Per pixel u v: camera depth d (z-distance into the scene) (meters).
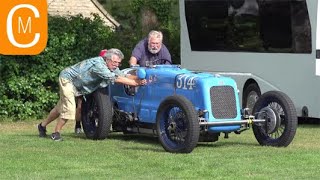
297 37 17.88
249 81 19.66
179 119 12.15
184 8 21.62
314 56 17.36
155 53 14.20
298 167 11.03
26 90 18.56
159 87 13.21
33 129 16.70
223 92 12.64
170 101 12.18
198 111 12.45
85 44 19.33
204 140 12.96
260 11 19.12
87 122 14.05
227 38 20.33
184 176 10.28
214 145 13.31
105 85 13.67
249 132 15.55
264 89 19.05
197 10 21.25
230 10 20.20
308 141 14.38
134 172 10.57
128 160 11.49
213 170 10.66
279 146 12.95
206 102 12.46
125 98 13.91
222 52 20.50
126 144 13.29
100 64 13.33
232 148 12.83
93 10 32.47
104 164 11.14
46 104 18.86
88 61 13.49
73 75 13.57
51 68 18.83
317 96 17.34
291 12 18.02
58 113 13.95
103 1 45.12
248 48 19.58
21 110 18.56
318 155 12.09
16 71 18.48
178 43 25.78
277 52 18.58
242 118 12.91
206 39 21.03
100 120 13.64
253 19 19.41
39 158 11.61
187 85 12.74
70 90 13.55
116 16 42.66
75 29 19.30
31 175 10.31
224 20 20.44
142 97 13.52
